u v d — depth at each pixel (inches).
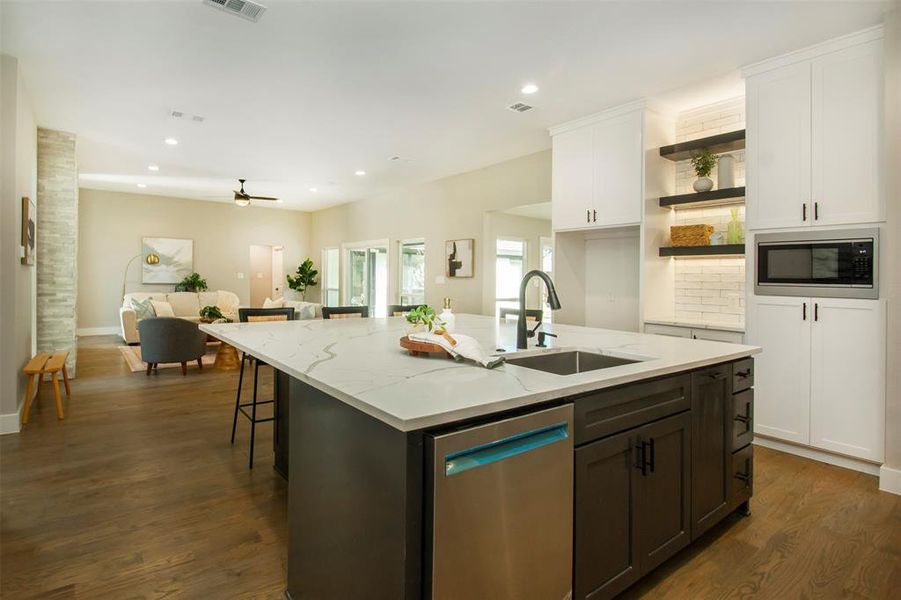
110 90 148.6
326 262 418.6
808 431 120.4
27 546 78.7
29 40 118.6
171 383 200.8
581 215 173.6
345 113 168.6
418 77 138.4
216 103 159.6
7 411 134.6
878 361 109.2
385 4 102.1
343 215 387.9
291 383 67.1
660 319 160.4
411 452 43.6
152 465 113.6
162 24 110.7
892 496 100.2
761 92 128.5
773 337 126.4
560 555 55.1
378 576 47.6
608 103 158.2
